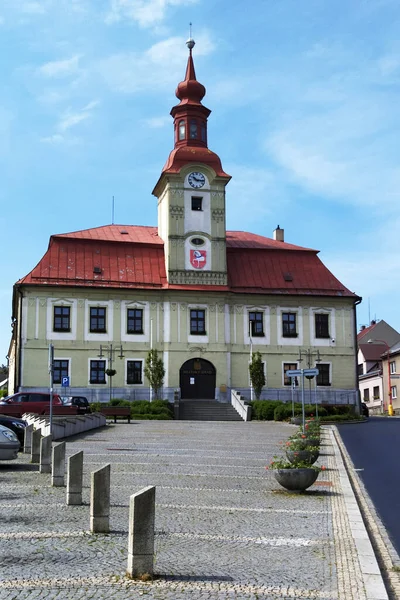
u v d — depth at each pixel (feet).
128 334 195.93
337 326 210.18
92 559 34.76
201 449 95.40
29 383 188.55
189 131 213.66
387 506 54.19
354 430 143.74
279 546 38.52
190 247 202.80
